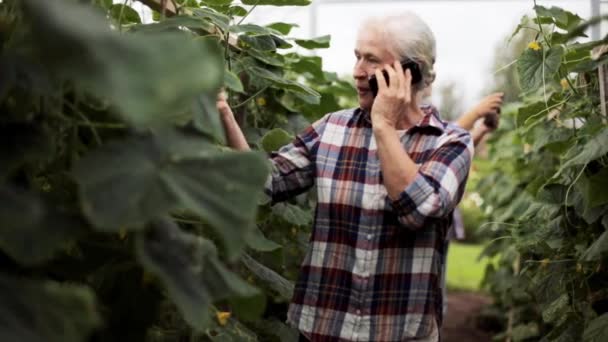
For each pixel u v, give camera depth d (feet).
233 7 7.45
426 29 6.76
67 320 2.82
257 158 3.35
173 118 3.83
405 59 6.68
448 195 6.29
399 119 6.88
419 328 6.50
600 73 7.84
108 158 3.15
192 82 2.58
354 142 6.86
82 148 4.09
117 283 4.02
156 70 2.56
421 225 6.22
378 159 6.68
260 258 8.18
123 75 2.51
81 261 3.88
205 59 2.67
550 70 7.72
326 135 7.00
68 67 2.55
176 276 3.24
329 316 6.59
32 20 2.57
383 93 6.31
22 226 2.92
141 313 3.98
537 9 7.82
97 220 2.90
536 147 9.44
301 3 7.27
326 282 6.65
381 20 6.79
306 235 9.89
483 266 31.78
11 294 2.81
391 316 6.50
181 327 5.17
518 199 13.15
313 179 7.19
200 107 3.82
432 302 6.59
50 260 3.75
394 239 6.53
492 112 11.61
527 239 9.20
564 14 7.77
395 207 6.22
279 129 7.40
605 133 6.81
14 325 2.71
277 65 7.68
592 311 7.86
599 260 7.80
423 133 6.77
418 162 6.66
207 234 5.41
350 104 16.38
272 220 9.30
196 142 3.47
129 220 2.95
